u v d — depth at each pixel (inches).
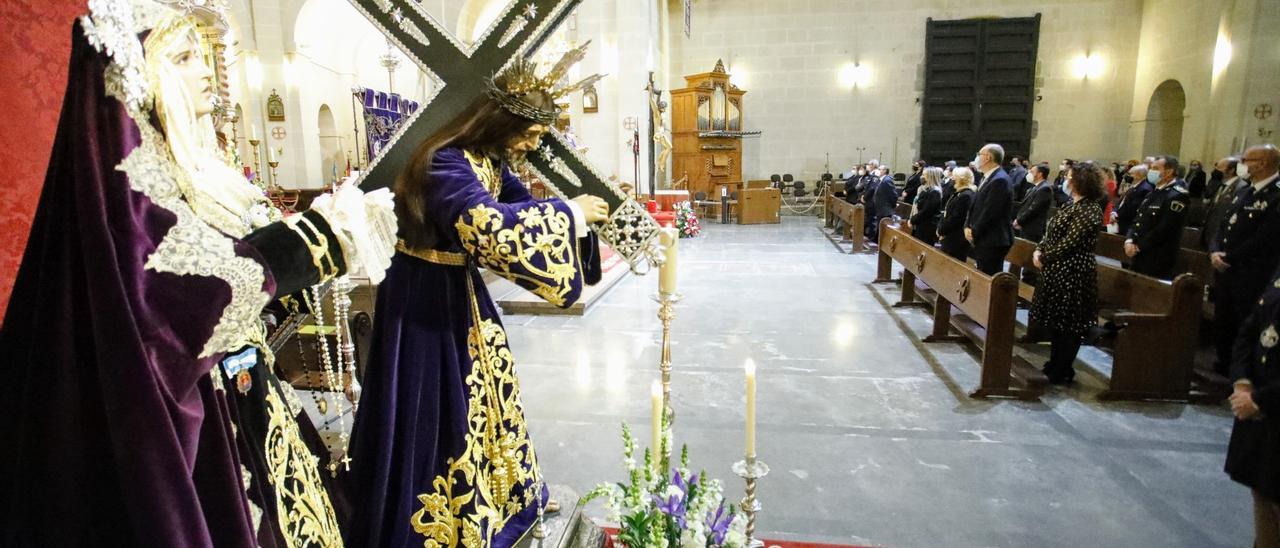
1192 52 539.2
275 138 426.0
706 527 61.3
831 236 475.5
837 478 124.6
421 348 63.5
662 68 609.9
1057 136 626.5
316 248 41.7
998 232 228.2
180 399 34.9
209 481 38.9
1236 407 77.6
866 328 230.5
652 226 68.5
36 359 33.2
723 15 653.9
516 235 56.9
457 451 65.7
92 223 32.2
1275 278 76.3
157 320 33.5
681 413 155.8
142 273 33.6
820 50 644.7
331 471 65.6
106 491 34.1
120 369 31.7
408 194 59.9
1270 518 81.1
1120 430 145.7
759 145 668.1
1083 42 610.5
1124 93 611.5
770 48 651.5
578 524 81.4
